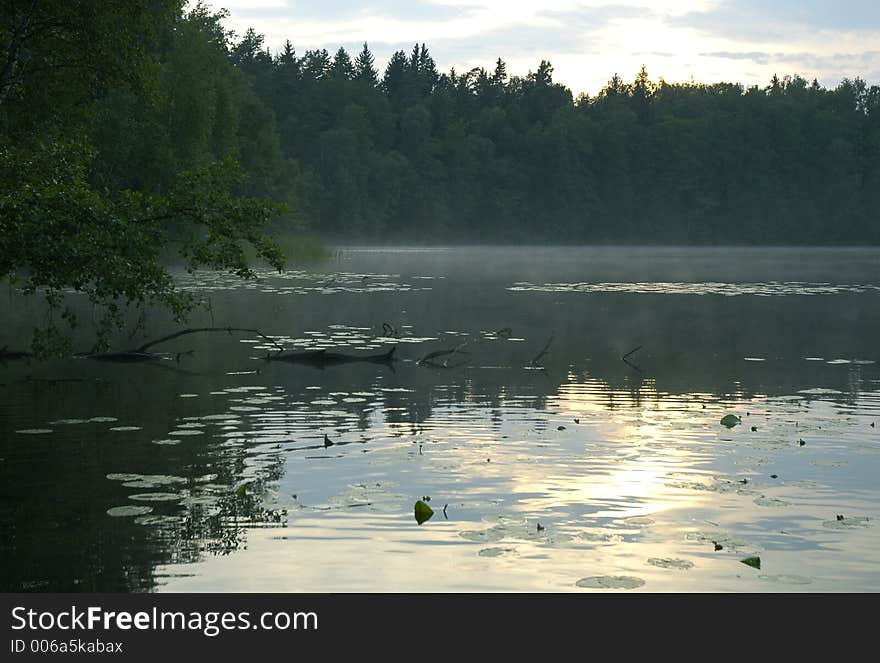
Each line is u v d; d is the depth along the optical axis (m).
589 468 8.31
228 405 11.68
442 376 14.54
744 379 14.43
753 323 23.89
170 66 48.97
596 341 19.77
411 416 11.00
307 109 133.50
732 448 9.20
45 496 7.32
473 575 5.69
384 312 26.17
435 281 43.19
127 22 20.42
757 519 6.80
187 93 49.00
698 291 36.50
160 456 8.73
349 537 6.36
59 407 11.43
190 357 16.67
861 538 6.37
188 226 40.38
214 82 56.66
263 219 15.72
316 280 42.62
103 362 15.99
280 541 6.27
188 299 15.79
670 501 7.25
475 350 18.05
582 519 6.77
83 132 21.08
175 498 7.28
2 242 13.50
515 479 7.90
